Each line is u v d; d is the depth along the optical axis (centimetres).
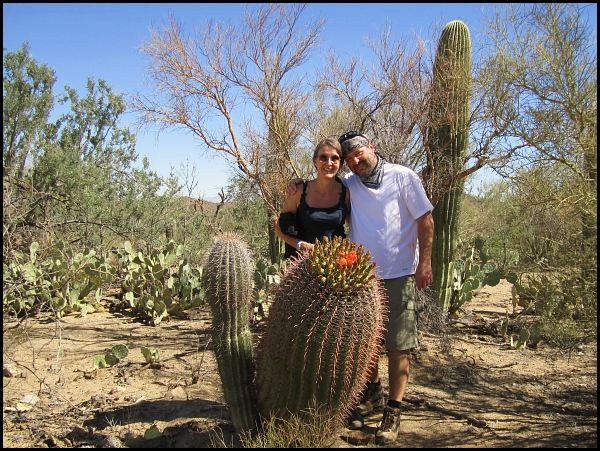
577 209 414
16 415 398
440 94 604
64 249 694
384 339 386
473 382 482
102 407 414
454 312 687
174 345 567
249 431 347
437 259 612
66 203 829
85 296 716
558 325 431
